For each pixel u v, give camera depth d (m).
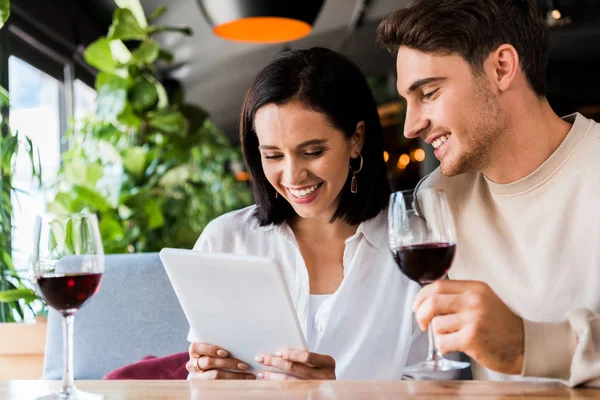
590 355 1.18
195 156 6.84
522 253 1.73
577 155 1.65
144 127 4.32
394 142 9.91
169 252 1.61
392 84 9.10
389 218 1.37
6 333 2.43
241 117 2.01
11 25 3.94
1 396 1.27
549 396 1.12
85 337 2.41
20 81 4.10
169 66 6.00
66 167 3.85
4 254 2.62
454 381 1.28
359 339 2.01
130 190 3.94
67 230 1.25
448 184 1.88
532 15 1.67
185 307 1.67
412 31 1.62
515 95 1.65
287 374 1.61
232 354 1.67
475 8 1.60
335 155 1.89
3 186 2.62
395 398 1.13
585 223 1.64
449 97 1.62
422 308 1.23
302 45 6.02
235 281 1.54
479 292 1.20
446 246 1.31
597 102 9.00
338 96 1.88
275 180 1.95
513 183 1.71
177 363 2.10
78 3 5.13
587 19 6.40
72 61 5.00
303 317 2.02
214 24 4.04
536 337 1.20
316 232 2.10
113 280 2.45
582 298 1.64
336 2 5.22
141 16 4.30
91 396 1.22
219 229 2.18
